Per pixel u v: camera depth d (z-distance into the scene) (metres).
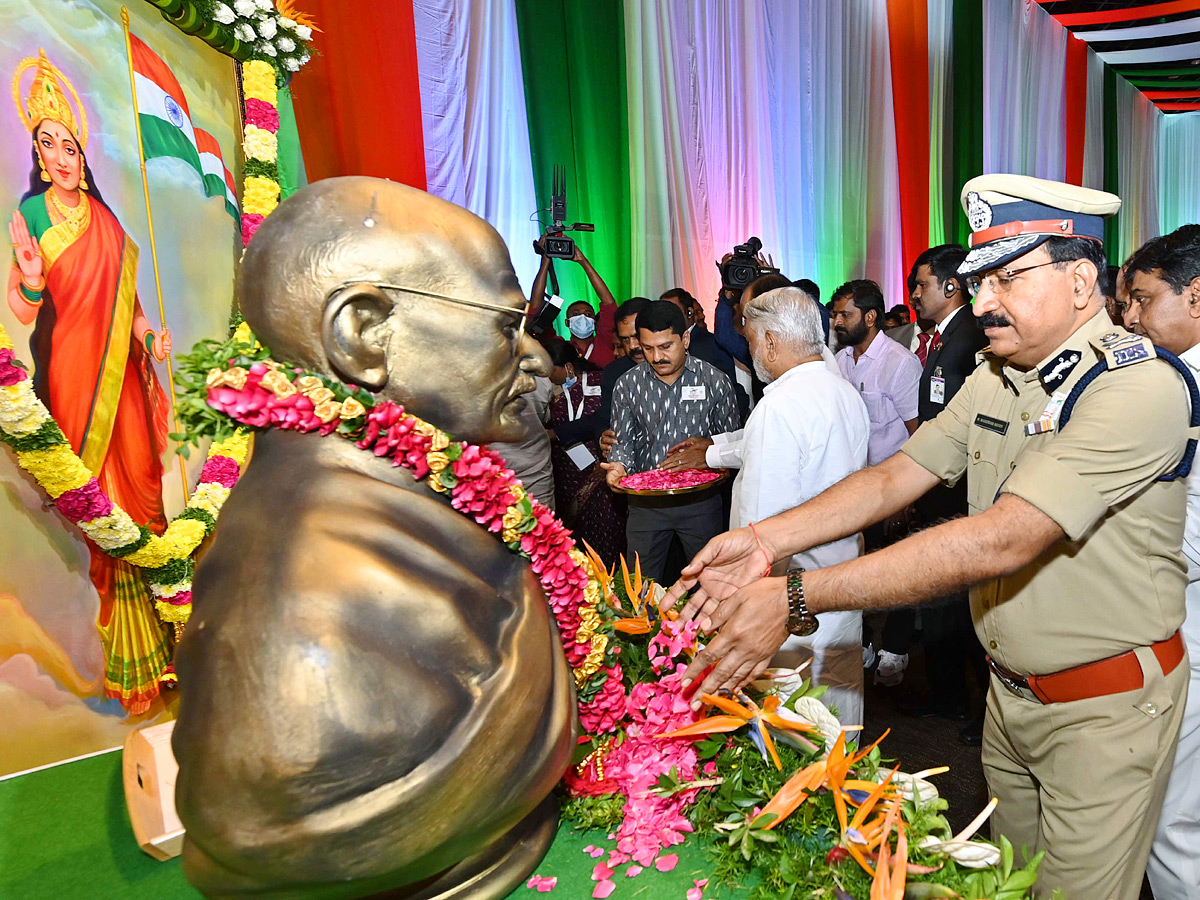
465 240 0.81
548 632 0.83
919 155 7.92
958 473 1.57
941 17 8.20
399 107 4.08
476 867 0.86
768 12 6.39
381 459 0.80
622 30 5.27
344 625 0.68
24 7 1.81
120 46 2.12
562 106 4.93
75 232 1.90
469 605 0.76
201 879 0.73
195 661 0.71
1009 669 1.40
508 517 0.82
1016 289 1.29
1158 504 1.26
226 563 0.74
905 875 0.79
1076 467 1.14
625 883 0.91
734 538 1.40
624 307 3.49
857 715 2.24
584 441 3.62
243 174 2.71
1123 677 1.28
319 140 3.81
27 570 1.81
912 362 3.52
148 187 2.20
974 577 1.12
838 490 1.53
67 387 1.86
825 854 0.87
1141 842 1.33
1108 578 1.27
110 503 1.81
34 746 1.83
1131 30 10.22
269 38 2.61
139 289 2.13
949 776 2.57
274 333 0.79
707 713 1.08
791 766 0.98
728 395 3.39
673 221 5.77
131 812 1.12
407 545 0.74
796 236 6.83
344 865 0.67
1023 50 9.44
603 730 1.00
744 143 6.29
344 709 0.65
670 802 0.98
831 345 4.15
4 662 1.78
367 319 0.77
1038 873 1.42
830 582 1.12
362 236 0.77
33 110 1.81
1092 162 11.41
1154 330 1.70
